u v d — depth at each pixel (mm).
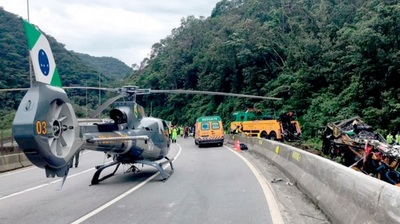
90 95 73812
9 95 51656
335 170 6637
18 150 21047
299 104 40250
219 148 27516
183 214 7438
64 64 85000
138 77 92000
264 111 40344
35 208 8508
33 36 6094
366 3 44562
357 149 15453
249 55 51812
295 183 10273
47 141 6125
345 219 5422
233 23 66312
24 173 16047
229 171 13781
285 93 44969
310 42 43156
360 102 31328
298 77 41656
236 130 35938
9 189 11586
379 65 29953
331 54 38781
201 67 69000
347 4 49344
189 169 14781
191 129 55781
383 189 4473
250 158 18719
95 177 11656
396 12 29266
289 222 6520
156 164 11914
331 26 43812
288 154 12594
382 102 29234
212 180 11727
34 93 6062
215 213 7430
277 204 7961
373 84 30250
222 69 58312
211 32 74812
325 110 34031
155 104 80000
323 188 7352
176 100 73375
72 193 10297
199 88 68188
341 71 36344
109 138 9914
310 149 26906
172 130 38094
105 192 10242
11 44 62594
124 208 8164
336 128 19125
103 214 7664
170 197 9227
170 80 76312
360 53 30891
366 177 5168
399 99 28484
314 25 48688
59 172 6734
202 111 62781
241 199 8664
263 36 52688
